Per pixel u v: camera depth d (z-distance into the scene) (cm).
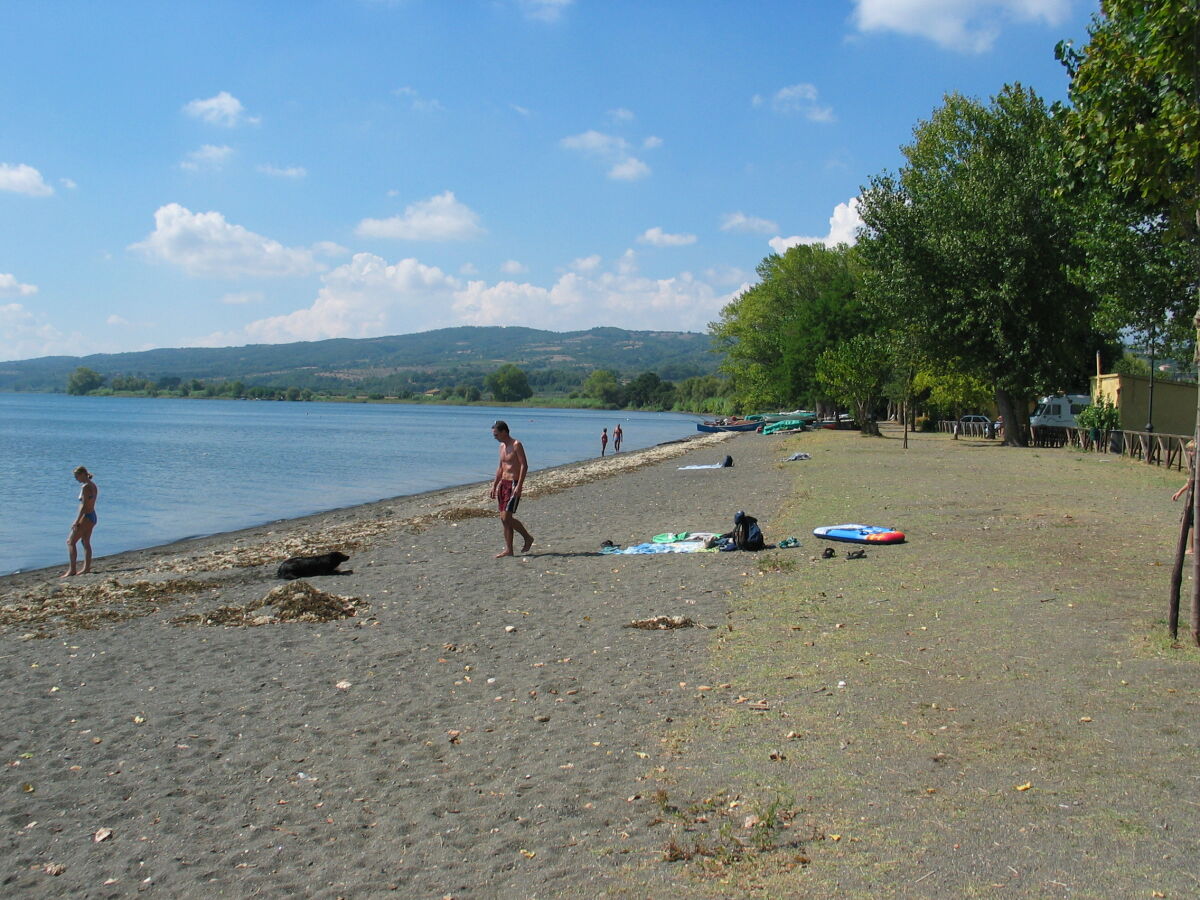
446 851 512
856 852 476
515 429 10962
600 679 828
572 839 517
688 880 460
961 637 890
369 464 5191
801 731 660
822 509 1967
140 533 2517
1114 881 434
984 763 582
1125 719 643
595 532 1909
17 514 2903
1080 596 1024
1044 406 4612
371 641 1013
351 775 632
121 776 652
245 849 530
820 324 7131
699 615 1066
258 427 9969
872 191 3984
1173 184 851
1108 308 2833
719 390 18450
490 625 1070
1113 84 855
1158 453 2828
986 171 3722
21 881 505
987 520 1683
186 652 1006
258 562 1747
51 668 966
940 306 3869
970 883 439
